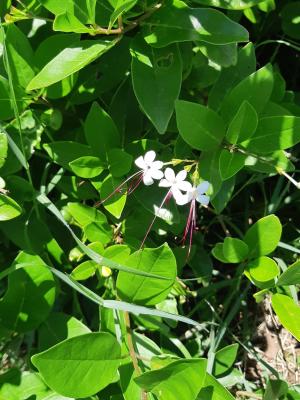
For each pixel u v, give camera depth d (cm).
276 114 29
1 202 28
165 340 34
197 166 27
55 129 32
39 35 31
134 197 32
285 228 38
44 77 25
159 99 26
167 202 30
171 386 24
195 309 35
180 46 29
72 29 25
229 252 29
